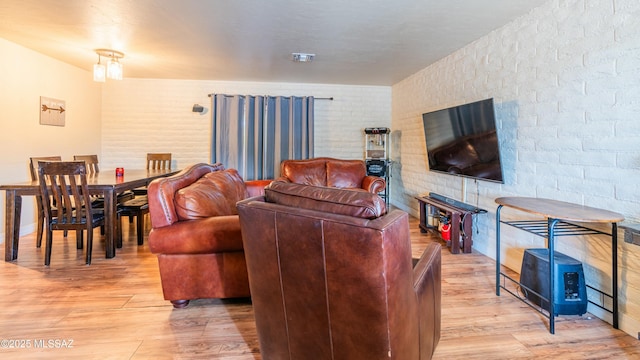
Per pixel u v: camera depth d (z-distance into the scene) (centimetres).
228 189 256
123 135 504
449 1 231
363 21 270
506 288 233
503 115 274
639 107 169
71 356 155
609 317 186
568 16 210
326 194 116
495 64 284
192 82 511
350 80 507
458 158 319
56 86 404
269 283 122
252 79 502
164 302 211
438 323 157
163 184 198
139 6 246
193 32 299
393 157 544
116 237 318
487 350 161
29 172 364
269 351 132
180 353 159
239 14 259
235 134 505
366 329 104
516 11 245
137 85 503
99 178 335
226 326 183
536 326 183
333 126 545
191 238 192
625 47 175
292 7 246
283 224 110
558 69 218
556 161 221
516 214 262
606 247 190
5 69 333
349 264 100
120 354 158
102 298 215
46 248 270
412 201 470
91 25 284
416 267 141
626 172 176
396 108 530
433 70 403
